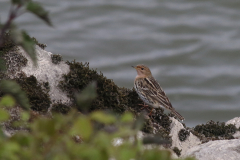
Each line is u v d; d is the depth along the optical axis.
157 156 5.54
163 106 15.84
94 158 5.28
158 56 36.56
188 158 5.82
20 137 5.63
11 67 13.28
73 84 13.84
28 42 6.49
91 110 13.52
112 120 5.49
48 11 6.31
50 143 5.47
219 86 33.72
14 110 10.90
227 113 30.91
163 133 13.69
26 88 12.74
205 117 30.64
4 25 6.21
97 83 13.95
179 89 33.47
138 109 15.51
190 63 36.34
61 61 14.43
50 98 12.97
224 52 37.06
